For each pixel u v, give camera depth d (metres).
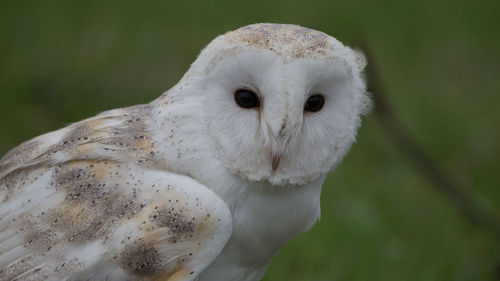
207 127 6.92
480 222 11.24
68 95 16.23
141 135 7.24
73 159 7.27
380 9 20.66
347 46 7.04
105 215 7.04
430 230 12.56
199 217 6.94
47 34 18.12
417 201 13.32
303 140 6.85
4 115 15.41
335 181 13.81
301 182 7.05
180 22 19.38
